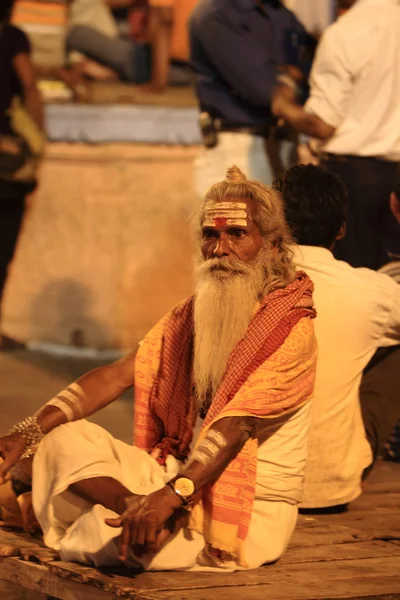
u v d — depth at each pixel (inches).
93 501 200.4
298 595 188.9
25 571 206.7
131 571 198.8
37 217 507.8
